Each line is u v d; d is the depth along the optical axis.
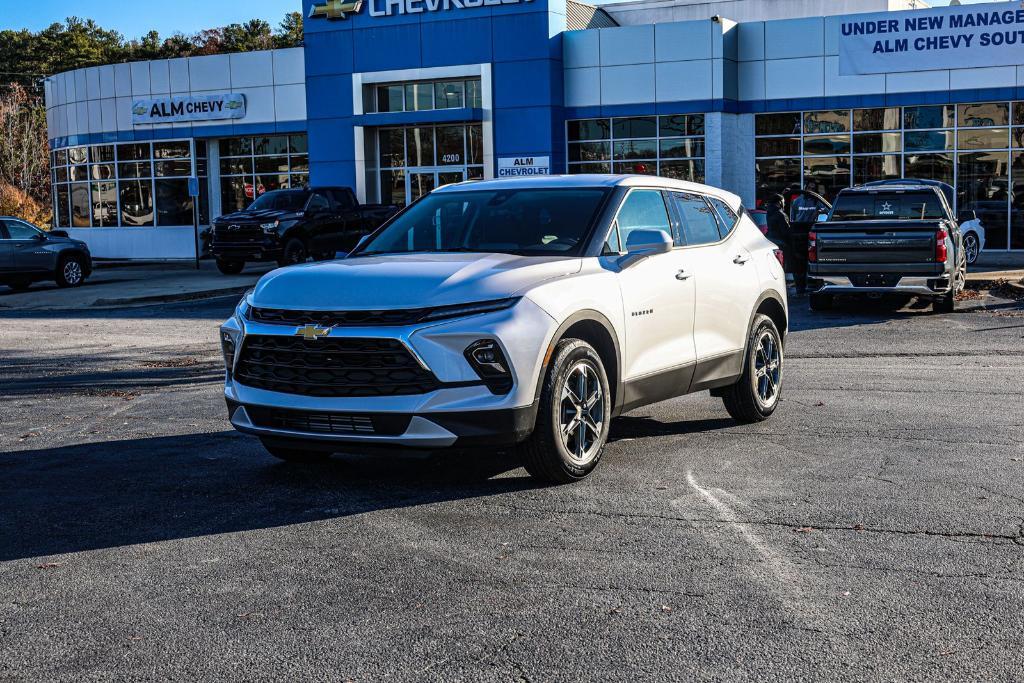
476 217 7.30
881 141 29.75
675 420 8.53
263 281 6.64
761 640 4.12
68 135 40.38
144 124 38.34
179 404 9.78
